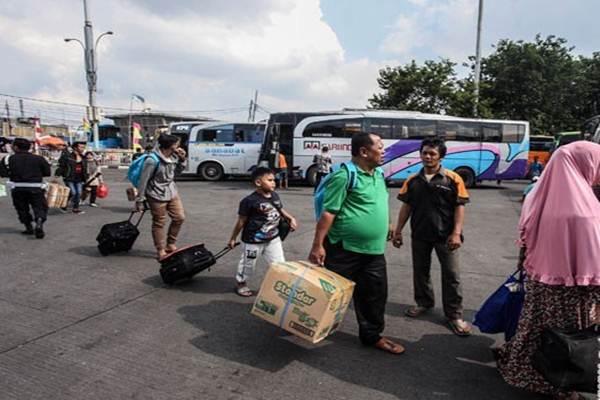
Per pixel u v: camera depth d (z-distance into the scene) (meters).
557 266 2.60
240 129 20.17
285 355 3.49
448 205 3.99
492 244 7.75
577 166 2.61
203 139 20.16
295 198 13.77
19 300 4.55
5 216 9.37
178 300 4.64
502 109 29.55
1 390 2.92
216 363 3.34
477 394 3.00
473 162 17.80
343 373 3.24
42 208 7.40
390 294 5.02
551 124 29.47
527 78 28.58
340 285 3.22
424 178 4.07
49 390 2.93
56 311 4.28
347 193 3.33
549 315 2.68
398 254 6.82
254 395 2.92
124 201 12.24
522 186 19.69
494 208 12.39
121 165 30.59
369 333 3.58
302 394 2.95
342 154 17.48
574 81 30.41
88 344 3.61
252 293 4.89
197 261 5.02
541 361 2.57
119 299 4.63
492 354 3.58
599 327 2.57
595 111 32.09
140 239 7.41
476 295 5.03
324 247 3.52
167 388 2.98
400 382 3.13
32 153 7.35
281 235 4.91
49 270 5.59
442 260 4.02
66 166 9.91
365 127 17.45
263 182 4.64
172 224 6.11
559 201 2.60
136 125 31.31
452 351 3.63
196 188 16.53
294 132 17.55
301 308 3.17
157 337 3.76
